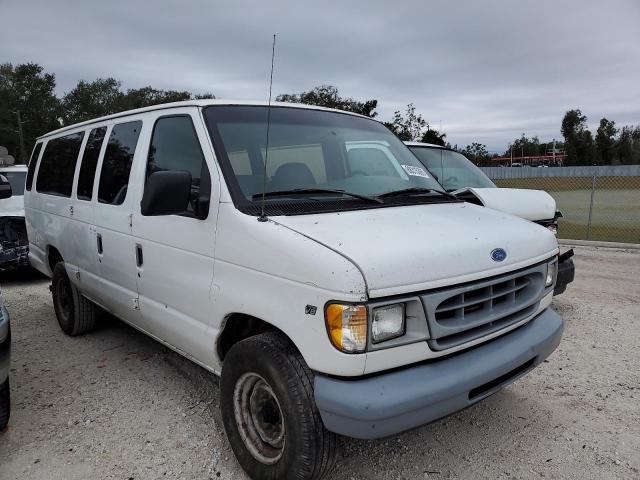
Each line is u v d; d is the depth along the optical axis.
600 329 5.53
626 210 17.75
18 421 3.76
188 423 3.71
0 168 9.93
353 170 3.74
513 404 3.94
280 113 3.71
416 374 2.53
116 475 3.12
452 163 7.44
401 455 3.30
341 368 2.40
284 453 2.70
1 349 3.23
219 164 3.14
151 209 2.96
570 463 3.20
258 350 2.75
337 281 2.37
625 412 3.79
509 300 2.96
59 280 5.51
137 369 4.66
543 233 3.36
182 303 3.42
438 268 2.57
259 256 2.75
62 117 98.44
